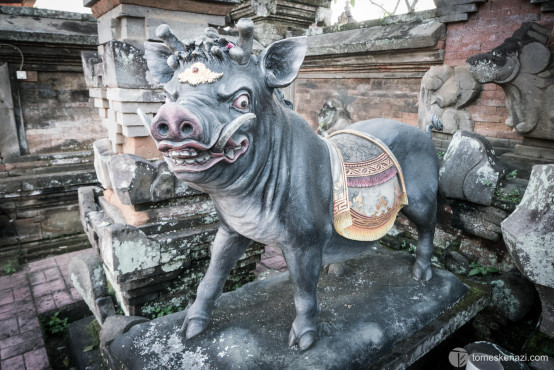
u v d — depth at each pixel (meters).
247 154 1.33
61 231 5.09
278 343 1.67
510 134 2.89
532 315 2.40
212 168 1.23
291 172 1.49
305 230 1.53
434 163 2.11
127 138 2.71
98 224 2.59
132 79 2.45
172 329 1.78
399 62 3.61
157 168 2.47
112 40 2.38
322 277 2.25
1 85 4.59
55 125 5.07
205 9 2.67
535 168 1.88
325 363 1.57
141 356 1.64
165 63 1.46
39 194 4.80
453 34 3.16
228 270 1.81
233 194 1.42
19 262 4.68
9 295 3.74
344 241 1.83
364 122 2.11
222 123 1.18
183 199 2.68
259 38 5.09
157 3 2.46
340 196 1.65
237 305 1.95
